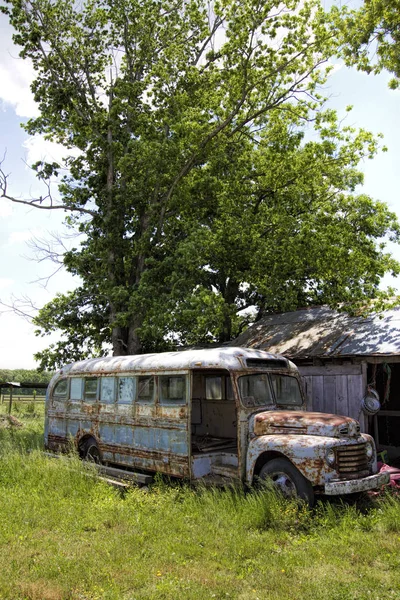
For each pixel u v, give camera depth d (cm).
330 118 1812
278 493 782
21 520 745
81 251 2017
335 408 1257
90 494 899
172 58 2000
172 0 2102
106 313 2016
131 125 2062
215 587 523
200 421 1148
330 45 1720
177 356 1022
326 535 687
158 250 1834
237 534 675
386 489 845
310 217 1650
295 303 1866
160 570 573
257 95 1984
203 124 1855
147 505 820
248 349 995
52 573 555
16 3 1952
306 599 495
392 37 1216
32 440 1602
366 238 1739
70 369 1334
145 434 1033
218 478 916
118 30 2117
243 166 2003
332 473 760
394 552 617
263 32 1775
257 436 867
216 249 1745
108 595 499
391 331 1248
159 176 1797
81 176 2052
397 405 1386
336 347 1261
